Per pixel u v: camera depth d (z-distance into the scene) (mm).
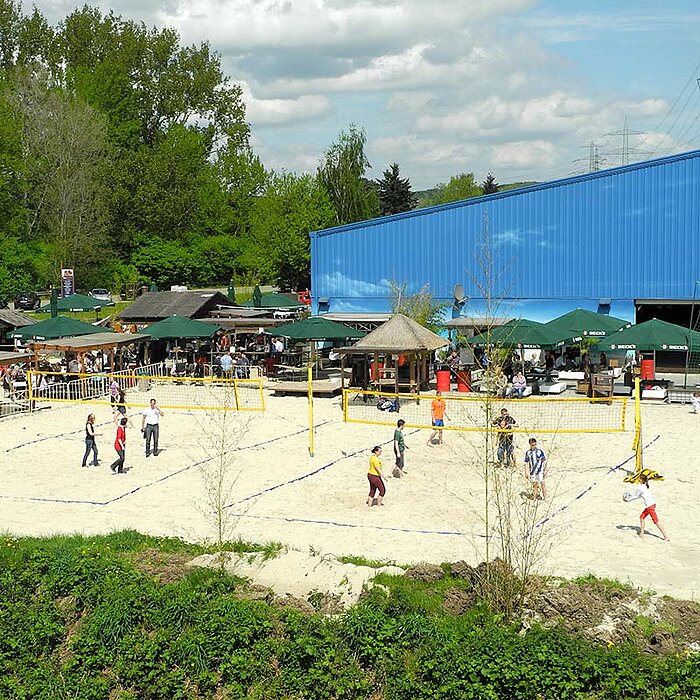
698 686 12117
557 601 14492
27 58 85875
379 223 46344
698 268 41188
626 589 15078
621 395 34469
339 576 16062
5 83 77125
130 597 15039
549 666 12703
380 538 18672
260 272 81125
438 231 45344
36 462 26047
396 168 105000
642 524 18578
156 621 14555
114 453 27016
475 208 44562
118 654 14078
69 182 73562
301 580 16188
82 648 14195
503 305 44250
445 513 20344
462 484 22797
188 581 15977
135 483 23516
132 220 83312
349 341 45562
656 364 42594
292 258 80125
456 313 45000
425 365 36875
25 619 14969
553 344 34844
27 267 70188
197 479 23734
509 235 44094
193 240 87562
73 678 13727
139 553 17719
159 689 13352
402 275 46188
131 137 87125
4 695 13375
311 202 81000
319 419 31500
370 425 30484
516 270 44062
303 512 20656
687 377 39094
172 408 33281
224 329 43938
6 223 70312
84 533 19312
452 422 30516
